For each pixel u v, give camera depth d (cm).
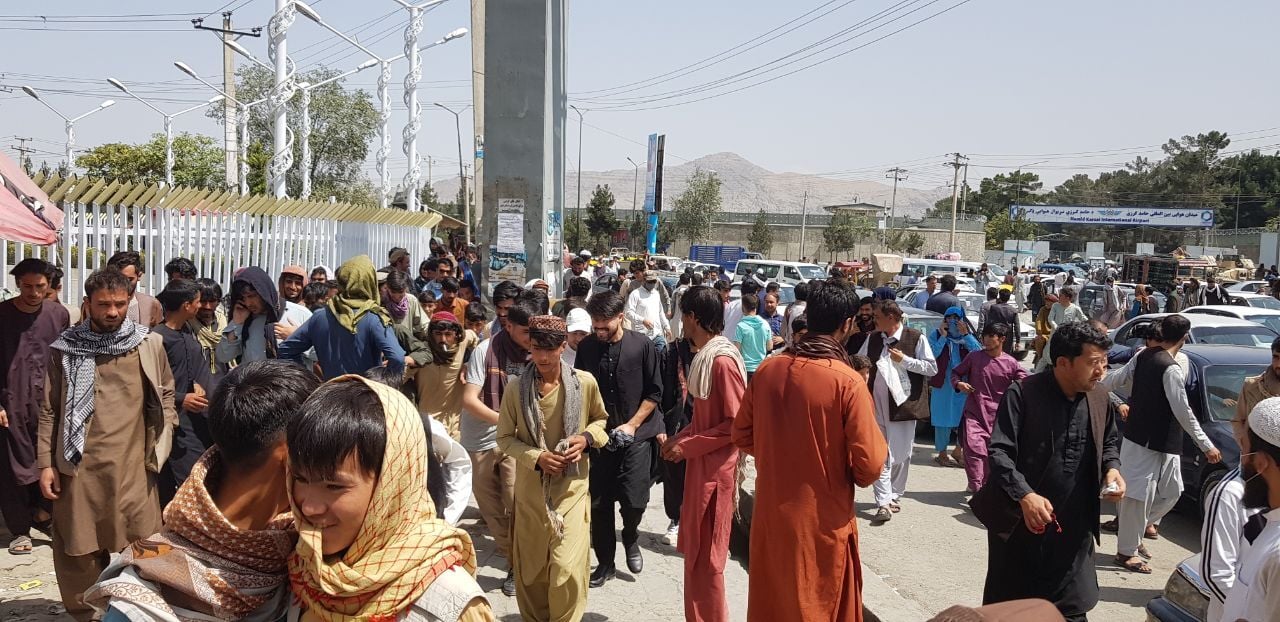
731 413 434
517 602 473
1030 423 396
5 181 617
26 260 498
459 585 169
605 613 506
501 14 995
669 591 541
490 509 538
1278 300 1948
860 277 3356
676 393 565
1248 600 263
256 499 178
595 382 463
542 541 446
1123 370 633
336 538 164
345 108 4291
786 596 357
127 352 416
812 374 358
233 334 577
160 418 429
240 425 174
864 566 620
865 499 801
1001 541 393
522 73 1001
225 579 168
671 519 615
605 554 543
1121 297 2178
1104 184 10975
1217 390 728
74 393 403
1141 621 532
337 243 1362
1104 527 718
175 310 488
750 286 940
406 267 1095
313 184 4184
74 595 417
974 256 7600
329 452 158
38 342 508
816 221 7650
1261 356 773
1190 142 9638
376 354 537
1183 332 602
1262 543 261
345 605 165
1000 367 755
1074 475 393
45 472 405
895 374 730
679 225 7081
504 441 446
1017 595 397
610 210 6694
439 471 320
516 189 1012
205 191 994
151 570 165
